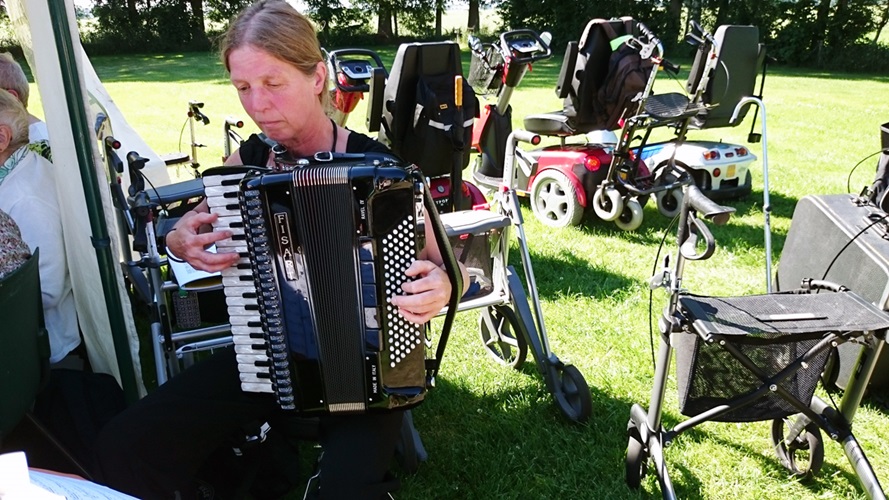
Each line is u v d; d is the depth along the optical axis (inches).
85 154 86.9
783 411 92.5
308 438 86.3
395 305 67.9
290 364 69.9
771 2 824.3
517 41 202.8
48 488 46.4
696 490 102.6
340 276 66.7
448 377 130.6
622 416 118.6
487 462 108.3
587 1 887.1
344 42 1002.1
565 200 216.8
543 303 162.9
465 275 78.1
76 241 97.0
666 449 110.7
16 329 74.5
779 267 150.3
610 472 106.0
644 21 868.6
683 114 199.3
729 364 88.8
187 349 98.9
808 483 104.4
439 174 171.8
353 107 169.3
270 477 94.7
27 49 117.4
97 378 99.6
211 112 434.9
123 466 76.2
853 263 122.6
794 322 87.0
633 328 150.8
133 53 904.3
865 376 88.8
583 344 144.1
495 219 111.0
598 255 195.0
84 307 101.7
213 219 68.9
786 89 589.3
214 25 987.3
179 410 78.0
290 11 75.9
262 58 72.9
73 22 82.4
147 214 90.4
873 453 110.7
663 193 228.5
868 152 328.8
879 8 819.4
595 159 211.5
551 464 108.5
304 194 64.6
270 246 66.6
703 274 181.3
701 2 855.1
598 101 214.8
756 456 109.9
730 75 209.8
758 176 276.2
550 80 610.9
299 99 76.0
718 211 79.7
